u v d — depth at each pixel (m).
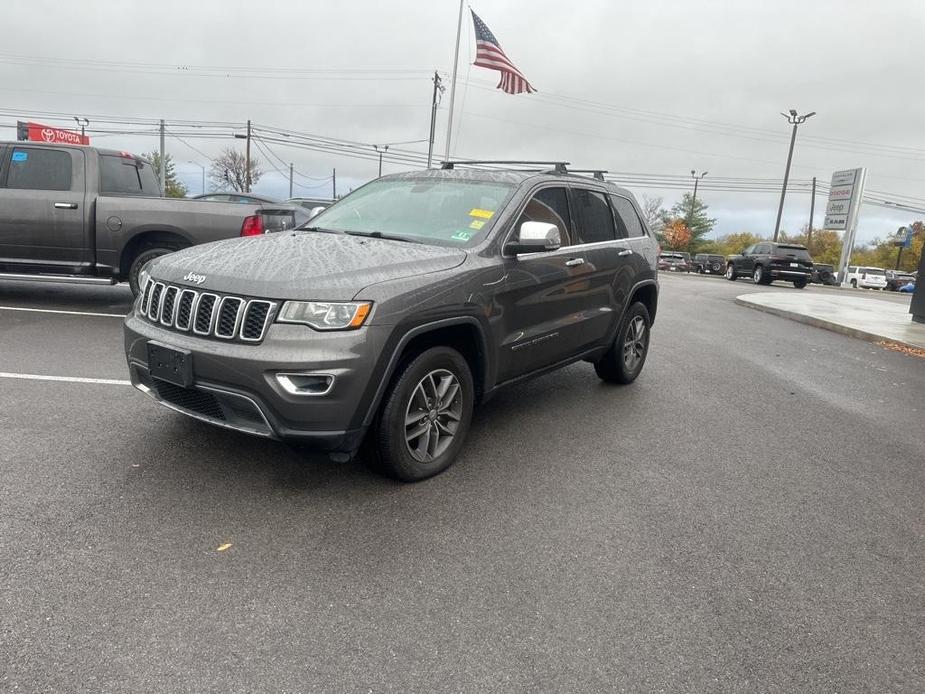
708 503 3.73
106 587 2.55
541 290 4.45
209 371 3.21
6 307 8.09
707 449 4.64
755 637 2.54
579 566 2.96
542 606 2.64
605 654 2.38
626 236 5.88
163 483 3.45
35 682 2.05
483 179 4.62
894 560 3.22
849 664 2.43
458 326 3.81
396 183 4.94
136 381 3.74
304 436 3.15
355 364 3.14
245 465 3.74
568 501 3.62
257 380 3.10
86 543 2.85
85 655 2.18
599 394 5.93
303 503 3.35
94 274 7.95
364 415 3.26
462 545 3.07
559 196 4.89
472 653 2.34
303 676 2.17
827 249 83.44
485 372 4.04
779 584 2.93
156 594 2.53
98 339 6.55
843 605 2.80
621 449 4.52
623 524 3.40
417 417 3.61
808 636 2.58
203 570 2.72
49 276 8.13
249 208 8.02
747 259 30.14
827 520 3.62
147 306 3.60
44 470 3.51
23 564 2.66
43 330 6.82
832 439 5.08
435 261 3.70
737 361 8.07
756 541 3.32
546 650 2.38
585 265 5.01
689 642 2.48
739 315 13.80
